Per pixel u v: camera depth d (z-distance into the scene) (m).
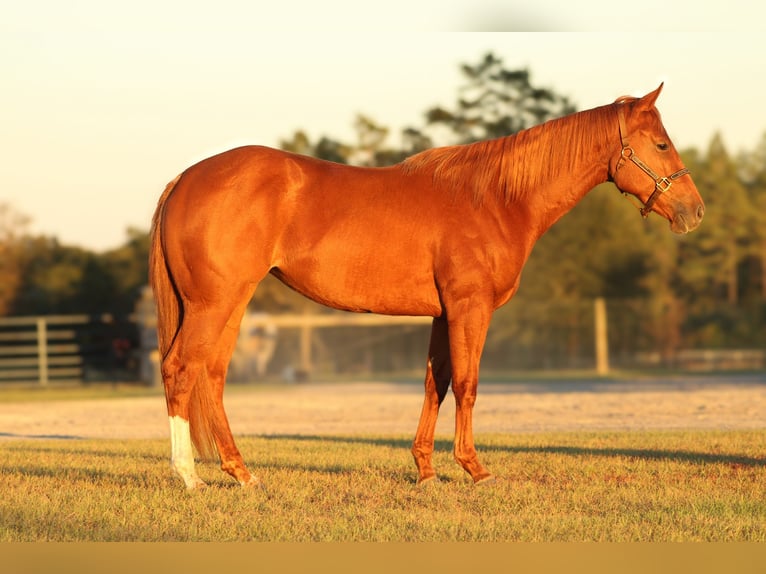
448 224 9.95
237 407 23.03
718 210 65.31
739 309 50.59
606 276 49.59
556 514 9.01
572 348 43.25
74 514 8.86
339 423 18.72
